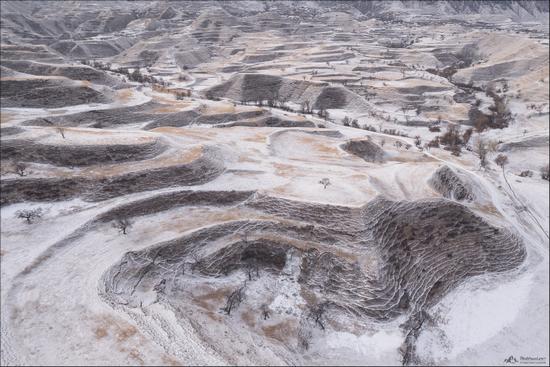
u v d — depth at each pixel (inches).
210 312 1494.8
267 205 2000.5
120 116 3454.7
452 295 1812.3
